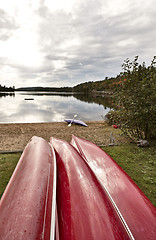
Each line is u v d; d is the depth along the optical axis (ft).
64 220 4.60
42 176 6.03
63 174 6.85
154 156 13.75
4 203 4.68
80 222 4.26
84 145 10.80
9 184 5.80
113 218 4.42
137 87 17.12
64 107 75.77
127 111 17.80
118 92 18.54
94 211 4.52
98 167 7.95
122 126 18.10
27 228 3.70
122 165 12.09
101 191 5.54
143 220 4.72
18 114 53.36
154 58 15.88
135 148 16.07
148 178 10.07
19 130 28.30
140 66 17.26
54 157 8.37
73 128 30.71
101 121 41.29
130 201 5.53
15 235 3.51
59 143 10.65
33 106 78.59
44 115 51.93
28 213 4.15
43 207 4.57
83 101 113.60
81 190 5.51
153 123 16.85
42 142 9.87
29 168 6.47
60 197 5.65
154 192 8.63
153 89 15.94
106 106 80.48
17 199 4.71
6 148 17.37
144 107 16.12
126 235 4.20
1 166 11.50
